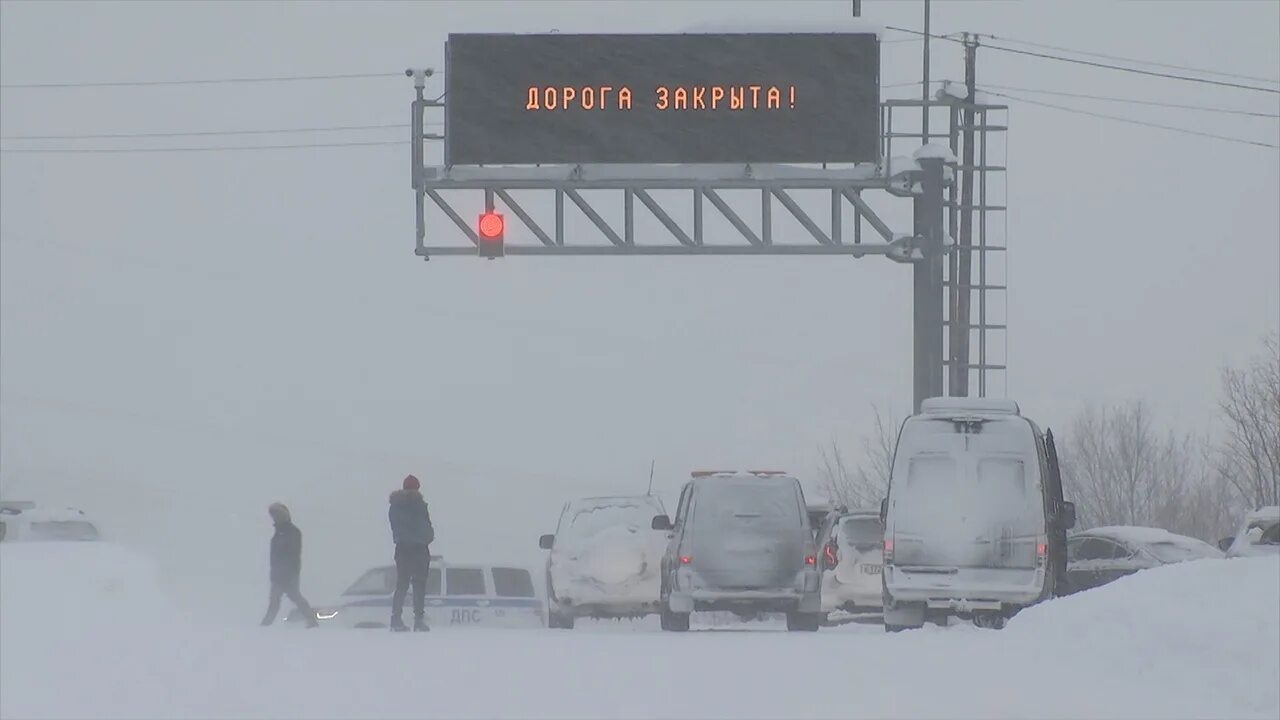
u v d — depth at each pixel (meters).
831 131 119.75
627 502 105.38
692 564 94.19
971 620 91.94
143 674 47.38
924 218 122.00
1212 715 49.88
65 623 47.69
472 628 105.00
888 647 68.31
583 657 63.94
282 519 99.31
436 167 120.62
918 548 88.81
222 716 46.28
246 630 69.56
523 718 47.91
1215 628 57.97
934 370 122.00
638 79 119.62
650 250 121.56
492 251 120.25
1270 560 63.53
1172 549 112.25
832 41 119.88
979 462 89.00
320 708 48.72
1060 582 93.25
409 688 53.66
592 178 119.94
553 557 103.88
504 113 119.50
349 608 109.81
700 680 56.31
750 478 95.06
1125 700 52.09
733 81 119.56
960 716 48.78
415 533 88.12
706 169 120.50
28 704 43.78
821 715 48.69
